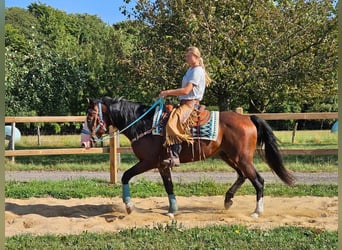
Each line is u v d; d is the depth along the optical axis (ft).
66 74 79.10
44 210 26.11
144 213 24.95
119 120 23.95
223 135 23.79
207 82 24.07
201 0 51.11
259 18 52.42
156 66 53.26
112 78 75.87
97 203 28.43
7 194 30.40
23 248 17.71
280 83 52.80
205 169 44.16
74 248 17.65
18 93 76.28
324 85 57.21
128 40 74.38
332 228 21.18
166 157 23.27
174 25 53.21
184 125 22.80
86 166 48.57
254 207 26.78
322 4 54.39
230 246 17.78
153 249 17.44
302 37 53.26
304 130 117.29
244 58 51.98
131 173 24.04
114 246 17.80
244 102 61.52
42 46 80.07
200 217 24.02
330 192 31.04
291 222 22.74
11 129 51.11
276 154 24.32
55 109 79.10
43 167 48.19
